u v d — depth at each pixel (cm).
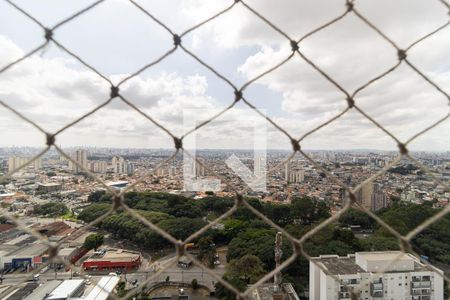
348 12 145
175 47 135
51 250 124
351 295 143
